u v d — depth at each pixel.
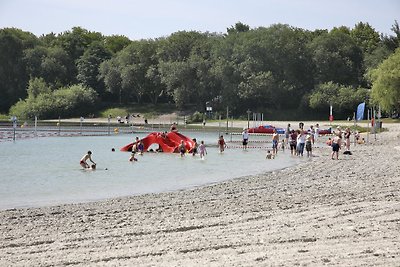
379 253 15.07
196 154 56.09
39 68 158.00
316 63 140.25
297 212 21.94
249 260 14.52
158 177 36.97
